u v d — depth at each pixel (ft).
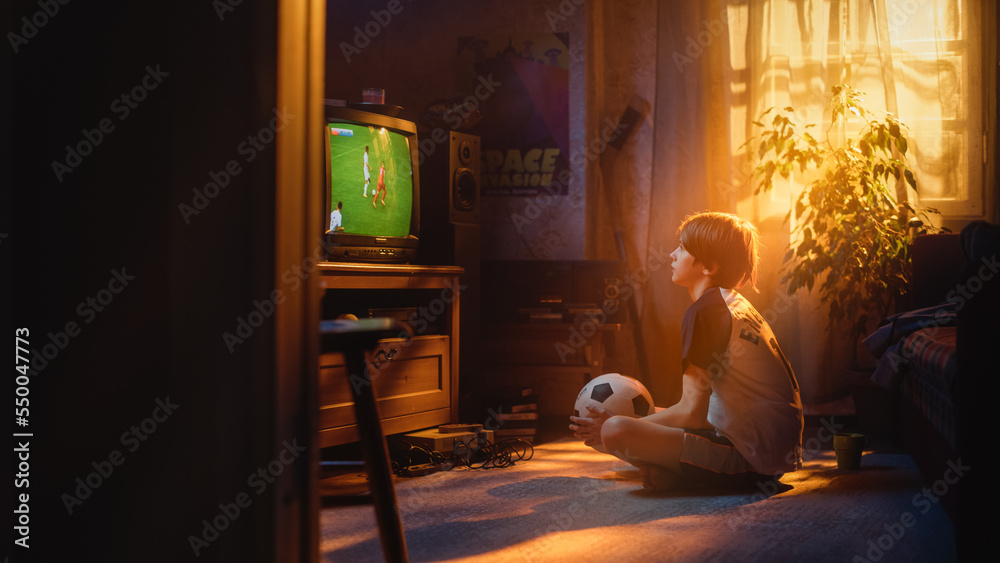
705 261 7.43
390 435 8.52
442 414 9.10
